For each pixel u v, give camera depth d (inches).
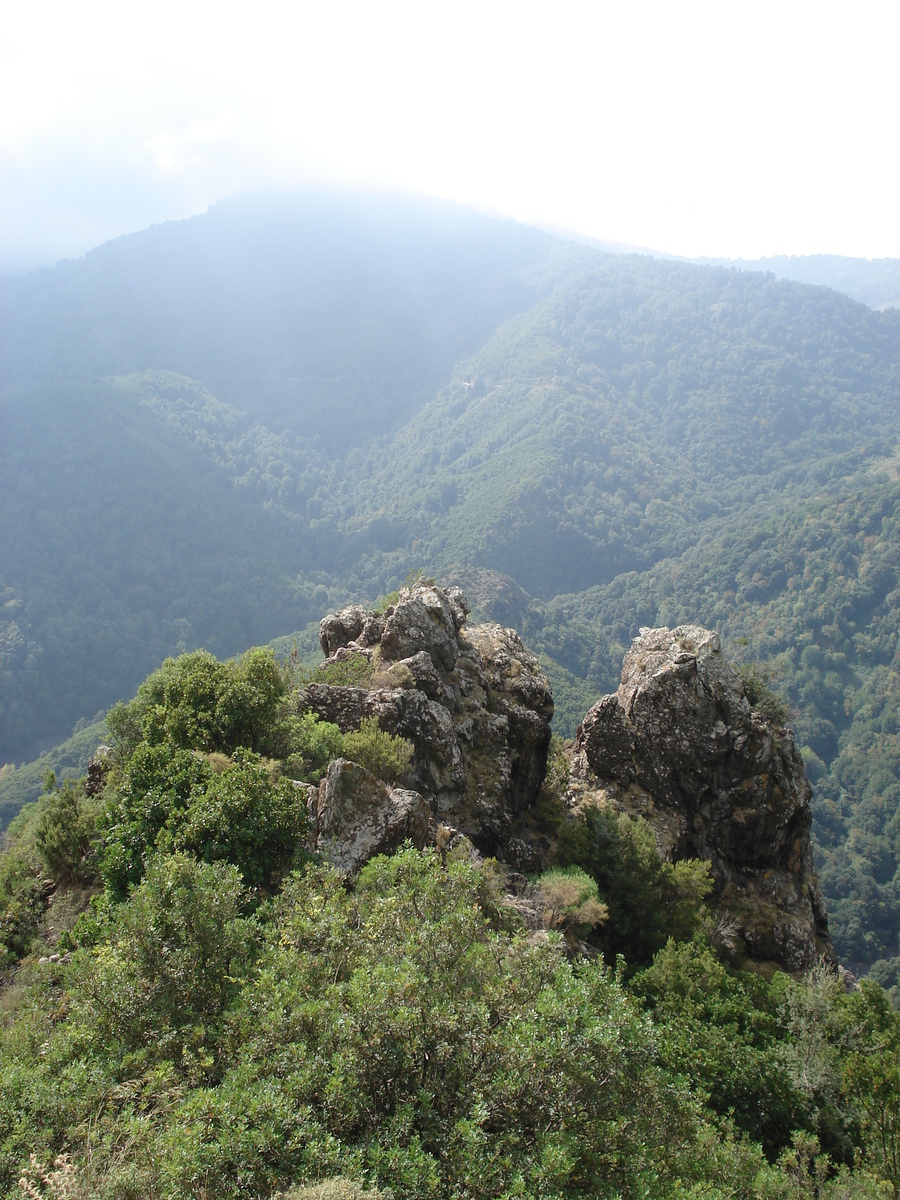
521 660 1392.7
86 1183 292.4
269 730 793.6
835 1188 566.9
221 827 557.6
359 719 930.1
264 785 598.2
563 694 5049.2
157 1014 402.3
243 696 778.8
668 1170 368.2
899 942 4785.9
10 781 4894.2
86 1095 357.4
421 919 413.4
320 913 431.8
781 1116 695.7
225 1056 364.2
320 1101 304.3
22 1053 421.1
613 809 1244.5
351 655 1156.5
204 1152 277.9
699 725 1288.1
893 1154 638.5
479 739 1121.4
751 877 1264.8
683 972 874.8
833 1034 807.7
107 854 602.9
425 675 1077.8
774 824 1263.5
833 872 5187.0
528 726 1195.9
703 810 1275.8
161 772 639.8
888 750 6230.3
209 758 702.5
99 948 438.9
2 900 725.3
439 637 1173.1
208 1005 408.5
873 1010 856.9
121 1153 308.0
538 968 392.8
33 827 881.5
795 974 1139.9
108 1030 400.5
